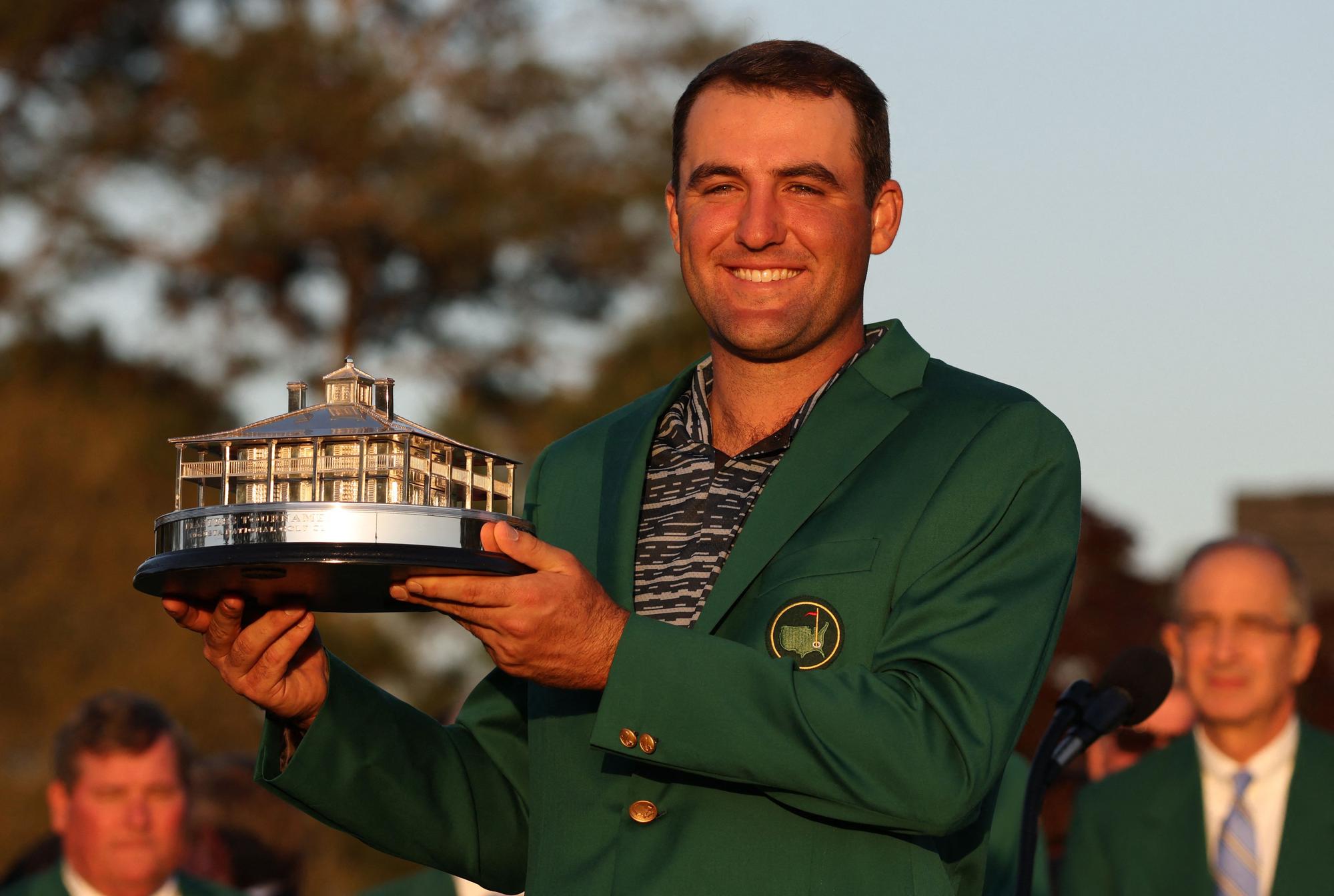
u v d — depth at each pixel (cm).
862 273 394
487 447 2466
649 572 381
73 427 2517
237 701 2456
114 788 740
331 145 2669
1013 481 366
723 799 354
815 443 377
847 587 357
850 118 390
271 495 348
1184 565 737
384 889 771
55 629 2405
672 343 2580
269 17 2816
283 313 2814
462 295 2798
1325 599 1802
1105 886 713
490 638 331
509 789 415
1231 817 702
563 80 2833
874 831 350
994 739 334
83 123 2789
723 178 389
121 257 2752
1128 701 444
